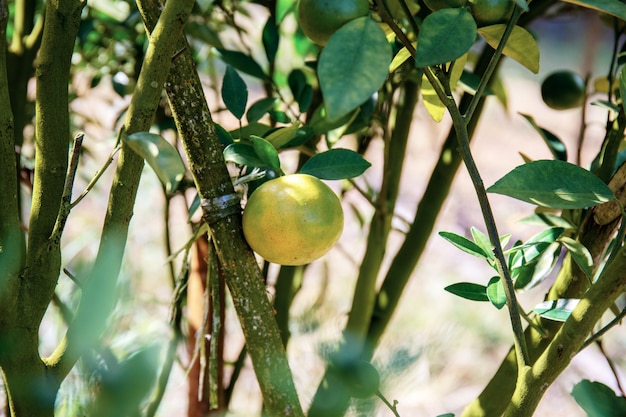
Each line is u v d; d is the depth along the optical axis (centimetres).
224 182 60
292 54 116
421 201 95
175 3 52
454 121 56
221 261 61
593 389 64
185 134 59
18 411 58
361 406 54
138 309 92
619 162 78
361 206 211
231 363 98
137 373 41
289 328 100
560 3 97
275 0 96
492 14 57
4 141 57
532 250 71
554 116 318
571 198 56
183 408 138
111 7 108
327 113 47
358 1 57
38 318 58
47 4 58
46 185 59
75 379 61
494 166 282
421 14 79
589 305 54
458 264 227
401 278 96
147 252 190
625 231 60
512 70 355
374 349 97
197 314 81
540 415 160
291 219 57
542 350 71
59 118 59
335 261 214
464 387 168
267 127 75
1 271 56
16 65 91
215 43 102
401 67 87
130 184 57
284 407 63
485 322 195
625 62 80
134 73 105
